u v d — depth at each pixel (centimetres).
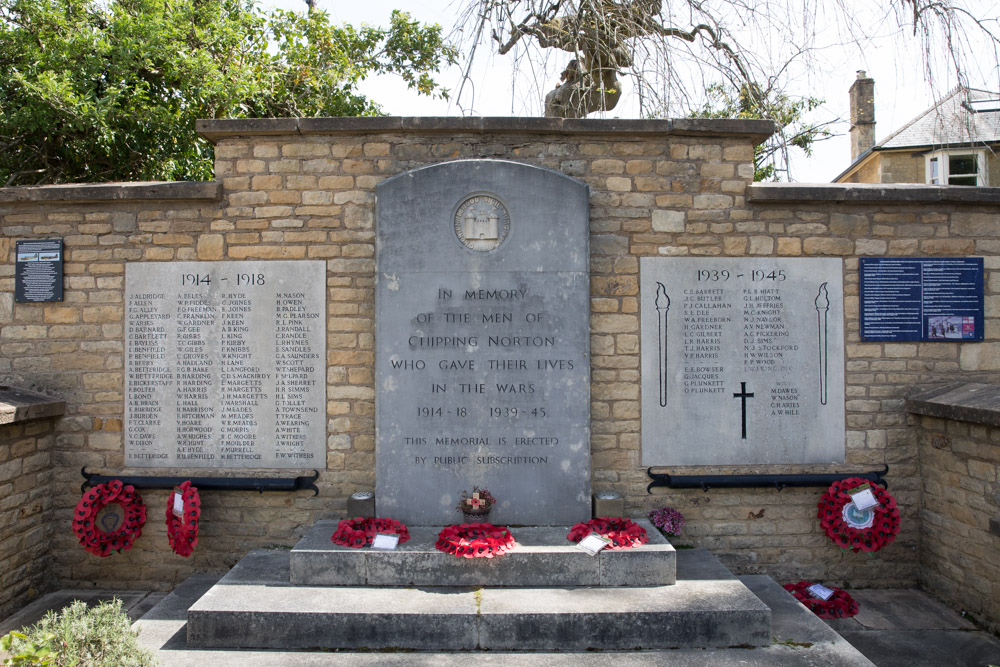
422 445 457
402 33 1034
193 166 869
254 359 480
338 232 480
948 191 480
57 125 743
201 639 360
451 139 484
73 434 486
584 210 462
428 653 353
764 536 486
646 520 465
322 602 371
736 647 359
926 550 481
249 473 479
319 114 961
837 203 489
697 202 486
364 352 479
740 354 485
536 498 456
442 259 460
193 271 482
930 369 491
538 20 626
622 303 482
